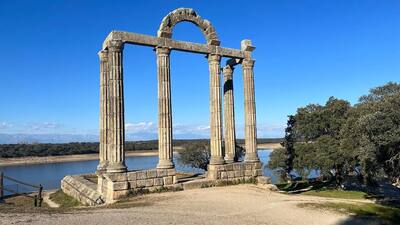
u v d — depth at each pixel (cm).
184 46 3206
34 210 2078
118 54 2880
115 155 2798
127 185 2778
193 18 3309
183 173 4400
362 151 3731
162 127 3039
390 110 3519
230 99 3862
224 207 2288
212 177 3319
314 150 6047
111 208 2230
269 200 2673
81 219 1788
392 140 3400
